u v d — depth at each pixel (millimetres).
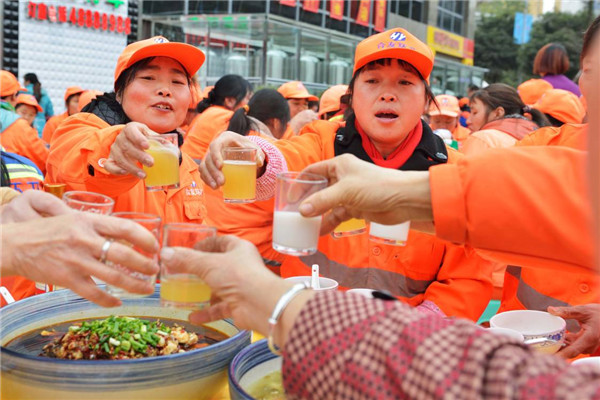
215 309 1187
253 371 1388
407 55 2285
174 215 2602
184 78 2520
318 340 899
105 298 1139
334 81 11945
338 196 1311
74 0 10469
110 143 1935
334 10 12922
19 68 9883
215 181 1865
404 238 1529
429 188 1279
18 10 9734
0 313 1404
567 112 4633
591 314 1839
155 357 1204
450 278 2348
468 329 845
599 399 699
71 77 10695
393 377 828
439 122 7832
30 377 1179
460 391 766
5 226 1112
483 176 1229
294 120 6199
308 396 906
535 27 41594
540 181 1199
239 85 5395
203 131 4848
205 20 10742
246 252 1092
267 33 10172
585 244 1145
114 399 1184
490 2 46125
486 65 41656
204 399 1320
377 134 2377
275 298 990
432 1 21203
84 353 1363
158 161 1846
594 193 771
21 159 2512
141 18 11961
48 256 1086
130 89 2449
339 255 2434
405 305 948
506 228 1207
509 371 753
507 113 4742
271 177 2078
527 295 2439
